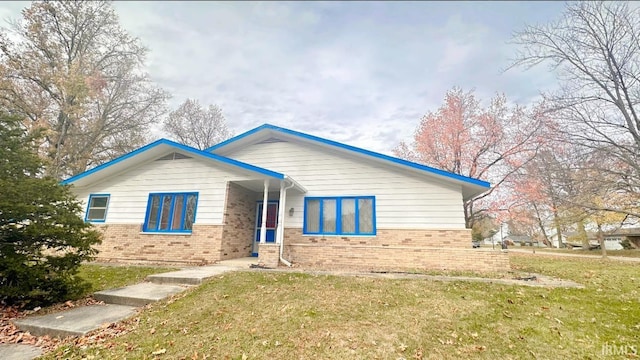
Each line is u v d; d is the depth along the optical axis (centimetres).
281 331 443
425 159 2488
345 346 397
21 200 565
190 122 3114
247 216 1224
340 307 543
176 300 596
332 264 1013
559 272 1061
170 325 478
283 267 949
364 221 1135
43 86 1831
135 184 1168
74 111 1856
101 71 2095
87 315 533
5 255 553
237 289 654
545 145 1334
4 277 557
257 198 1311
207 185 1097
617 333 450
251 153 1328
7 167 584
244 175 1068
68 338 454
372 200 1147
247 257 1188
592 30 1159
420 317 499
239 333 439
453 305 559
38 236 588
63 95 1881
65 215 620
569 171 1227
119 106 2181
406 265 973
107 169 1158
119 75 2156
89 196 1197
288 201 1220
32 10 1789
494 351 391
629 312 539
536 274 955
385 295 616
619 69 1129
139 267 948
